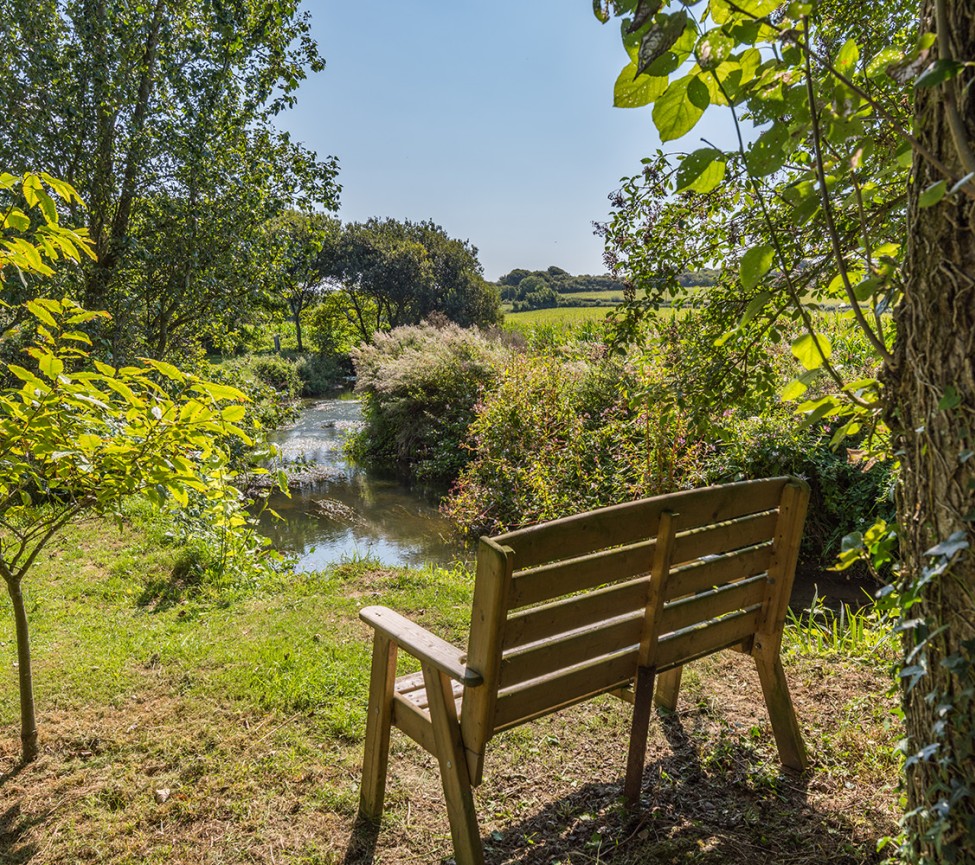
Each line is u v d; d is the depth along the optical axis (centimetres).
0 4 748
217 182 881
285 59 920
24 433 232
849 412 180
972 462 138
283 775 271
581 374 951
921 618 155
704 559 230
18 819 246
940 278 138
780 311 266
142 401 243
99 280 841
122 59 818
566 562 188
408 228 4094
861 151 148
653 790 251
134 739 297
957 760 150
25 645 280
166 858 228
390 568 553
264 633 414
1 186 228
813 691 321
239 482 980
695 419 314
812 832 223
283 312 1037
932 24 137
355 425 1686
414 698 234
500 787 261
